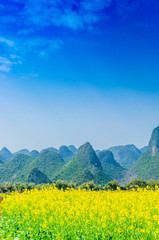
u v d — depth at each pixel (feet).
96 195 71.15
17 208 55.62
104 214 43.42
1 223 45.52
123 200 61.16
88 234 35.24
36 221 43.98
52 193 74.18
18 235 37.83
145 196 67.72
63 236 35.35
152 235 33.19
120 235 33.81
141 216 41.24
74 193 76.95
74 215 43.04
